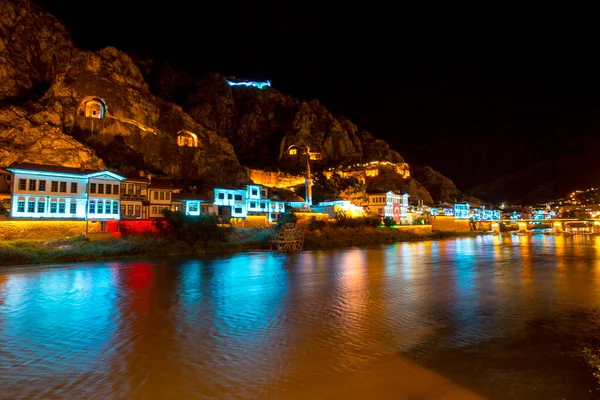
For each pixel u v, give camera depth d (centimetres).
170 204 7588
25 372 1459
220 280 3622
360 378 1404
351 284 3412
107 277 3753
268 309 2470
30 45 11556
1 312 2380
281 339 1848
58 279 3616
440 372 1457
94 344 1786
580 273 4125
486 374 1440
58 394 1280
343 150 17962
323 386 1337
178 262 5022
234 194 8906
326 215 10062
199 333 1952
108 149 10119
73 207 6203
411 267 4650
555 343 1784
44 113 9431
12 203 5688
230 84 19225
